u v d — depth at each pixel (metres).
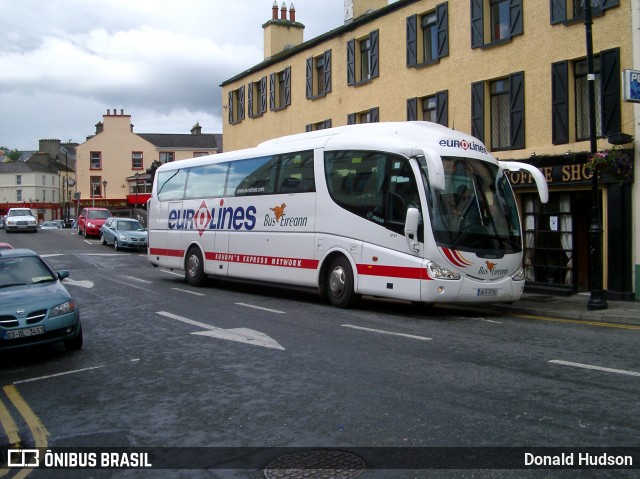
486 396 5.96
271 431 5.23
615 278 13.54
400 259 11.23
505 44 16.28
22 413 6.16
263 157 15.08
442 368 7.12
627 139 13.05
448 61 18.02
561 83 14.80
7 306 8.25
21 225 43.88
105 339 9.71
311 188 13.38
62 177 90.81
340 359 7.74
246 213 15.38
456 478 4.16
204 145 66.69
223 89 31.92
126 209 62.56
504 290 11.39
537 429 5.01
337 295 12.60
